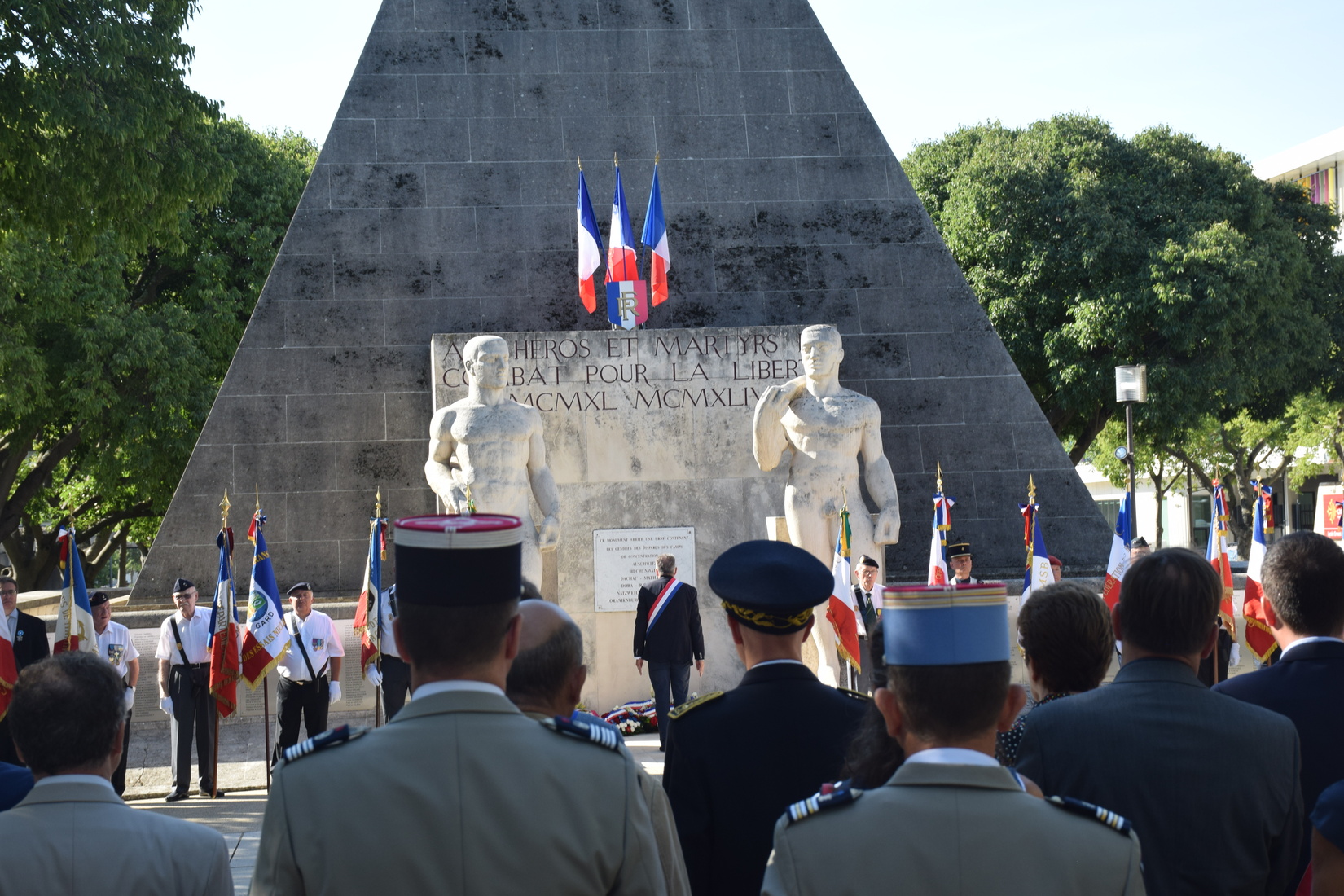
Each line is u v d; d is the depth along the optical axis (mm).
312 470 15578
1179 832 3361
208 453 15445
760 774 3707
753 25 17016
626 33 16797
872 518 14203
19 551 32969
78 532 32719
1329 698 3951
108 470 26266
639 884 2799
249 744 13727
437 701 2824
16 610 10742
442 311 16000
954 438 16484
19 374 23188
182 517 15281
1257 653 12508
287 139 31891
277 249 26453
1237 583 17609
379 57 16375
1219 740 3406
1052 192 26641
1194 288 25172
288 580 15375
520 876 2648
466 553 2852
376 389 15789
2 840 3141
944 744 2717
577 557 14438
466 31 16547
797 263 16594
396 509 15617
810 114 16922
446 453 13469
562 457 14562
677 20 16906
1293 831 3488
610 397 14680
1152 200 27109
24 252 22484
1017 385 16625
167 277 27484
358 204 16062
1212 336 25703
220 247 26953
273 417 15609
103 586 60469
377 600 11992
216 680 11602
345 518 15547
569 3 16766
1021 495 16422
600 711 14258
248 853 9023
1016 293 26625
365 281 15945
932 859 2516
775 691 3832
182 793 12023
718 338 14867
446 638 2842
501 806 2678
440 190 16219
